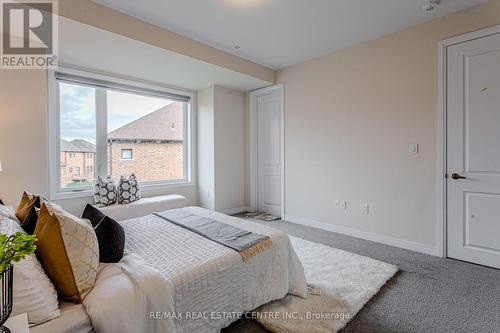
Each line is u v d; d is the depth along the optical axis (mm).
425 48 2703
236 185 4691
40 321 937
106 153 3654
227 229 1949
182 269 1333
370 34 2986
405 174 2883
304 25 2766
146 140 4098
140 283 1151
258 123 4750
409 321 1614
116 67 3355
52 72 3090
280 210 4441
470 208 2479
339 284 2051
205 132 4477
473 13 2412
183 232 1886
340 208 3480
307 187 3867
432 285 2059
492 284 2066
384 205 3061
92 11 2293
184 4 2359
